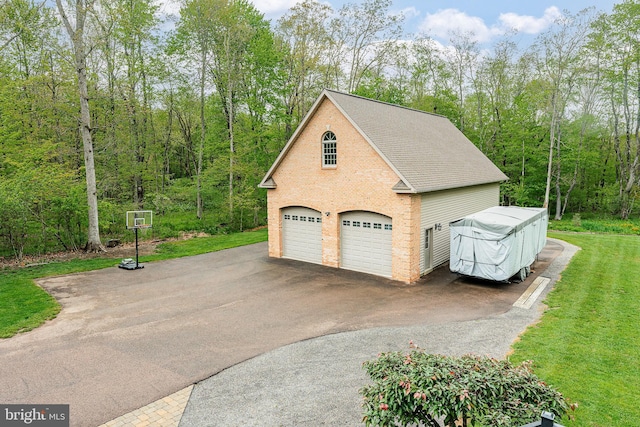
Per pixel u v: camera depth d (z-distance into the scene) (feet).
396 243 50.14
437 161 58.39
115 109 83.25
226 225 95.25
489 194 72.33
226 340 33.24
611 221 105.19
